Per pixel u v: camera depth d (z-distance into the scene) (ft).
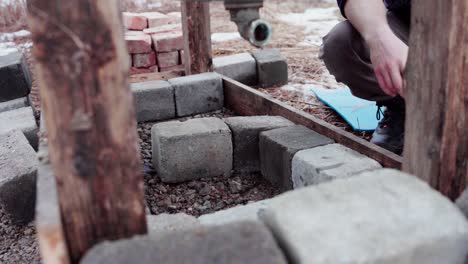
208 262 2.90
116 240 3.36
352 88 8.12
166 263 2.91
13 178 6.64
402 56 5.94
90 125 3.10
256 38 3.71
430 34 4.09
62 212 3.24
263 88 11.60
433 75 4.14
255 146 7.64
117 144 3.19
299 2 23.43
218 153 7.48
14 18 19.69
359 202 3.27
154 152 7.69
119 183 3.28
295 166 6.47
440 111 4.14
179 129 7.45
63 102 3.03
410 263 2.98
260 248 2.99
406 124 4.55
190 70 10.96
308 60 13.62
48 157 3.77
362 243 2.94
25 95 10.00
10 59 9.96
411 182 3.49
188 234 3.15
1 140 7.77
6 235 6.64
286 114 8.26
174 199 7.13
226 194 7.24
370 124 8.95
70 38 2.95
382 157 6.22
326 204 3.27
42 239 3.06
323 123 7.39
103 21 2.97
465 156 4.30
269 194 7.18
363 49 7.50
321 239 2.98
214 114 10.23
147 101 9.81
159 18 14.26
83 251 3.35
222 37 16.46
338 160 6.19
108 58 3.02
